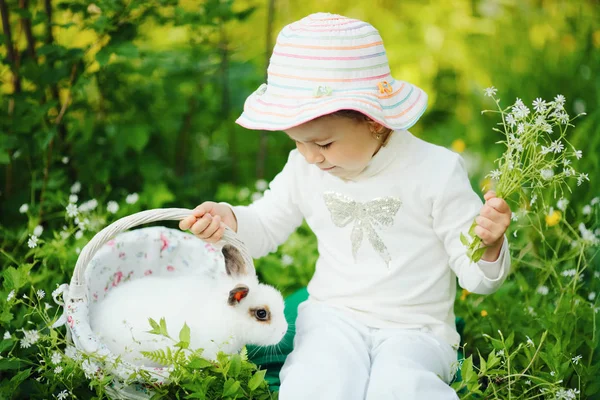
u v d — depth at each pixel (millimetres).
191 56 4309
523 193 2912
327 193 2664
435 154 2564
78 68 3793
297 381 2332
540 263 3307
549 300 3133
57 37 4301
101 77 4051
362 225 2609
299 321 2732
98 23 3479
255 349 2895
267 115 2375
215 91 4734
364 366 2445
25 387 2707
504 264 2439
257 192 4059
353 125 2367
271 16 4602
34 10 4102
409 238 2582
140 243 3010
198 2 4230
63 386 2637
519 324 2971
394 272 2584
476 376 2307
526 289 3072
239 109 4648
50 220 3844
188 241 3074
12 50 3750
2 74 3986
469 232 2342
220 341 2539
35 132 3766
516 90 4777
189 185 4496
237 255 2666
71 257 3184
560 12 5434
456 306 3215
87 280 2770
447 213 2521
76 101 3988
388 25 5906
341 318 2623
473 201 2533
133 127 4031
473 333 3088
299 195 2777
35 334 2471
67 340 2549
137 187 4309
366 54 2361
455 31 5703
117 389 2461
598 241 3002
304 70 2350
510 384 2443
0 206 3900
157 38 5164
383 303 2596
